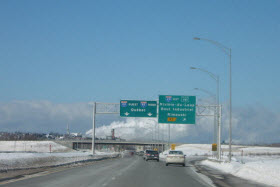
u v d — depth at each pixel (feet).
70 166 131.13
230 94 143.64
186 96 178.09
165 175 93.45
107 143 489.26
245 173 95.20
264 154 372.79
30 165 119.55
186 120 176.76
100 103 190.70
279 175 78.95
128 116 179.83
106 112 190.29
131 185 64.90
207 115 182.39
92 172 98.37
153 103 179.42
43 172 94.17
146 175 91.66
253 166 102.01
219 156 180.14
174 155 150.20
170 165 158.81
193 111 177.37
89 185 63.16
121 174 92.58
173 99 177.78
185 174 99.55
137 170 112.57
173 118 176.86
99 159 208.33
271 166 100.32
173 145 304.50
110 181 71.72
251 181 79.36
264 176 82.17
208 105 182.70
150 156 213.87
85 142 490.90
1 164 102.94
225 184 71.15
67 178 76.89
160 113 177.27
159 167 136.67
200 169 127.95
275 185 69.92
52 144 494.59
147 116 178.81
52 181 69.26
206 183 72.59
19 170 94.99
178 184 69.36
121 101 181.06
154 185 66.23
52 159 156.76
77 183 66.44
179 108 177.37
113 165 145.28
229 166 126.52
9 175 79.30
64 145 496.23
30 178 75.15
